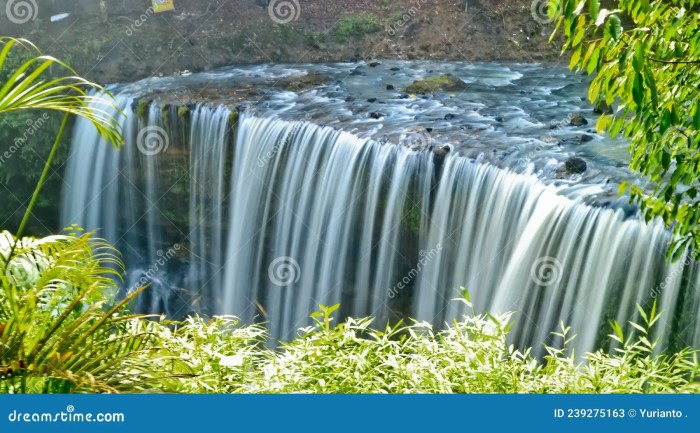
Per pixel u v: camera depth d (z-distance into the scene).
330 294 11.32
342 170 11.09
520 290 8.91
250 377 4.91
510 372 4.71
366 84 14.43
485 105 12.81
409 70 15.54
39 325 4.09
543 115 12.14
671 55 4.63
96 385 3.83
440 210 10.09
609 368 4.78
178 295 13.38
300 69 15.67
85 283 4.51
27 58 15.30
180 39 16.03
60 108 4.45
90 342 4.03
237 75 15.22
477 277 9.63
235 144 12.58
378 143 10.71
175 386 4.34
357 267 10.98
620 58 4.23
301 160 11.70
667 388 4.57
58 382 3.88
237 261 12.72
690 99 4.63
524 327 8.83
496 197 9.45
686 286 7.14
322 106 12.80
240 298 12.59
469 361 4.62
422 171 10.23
